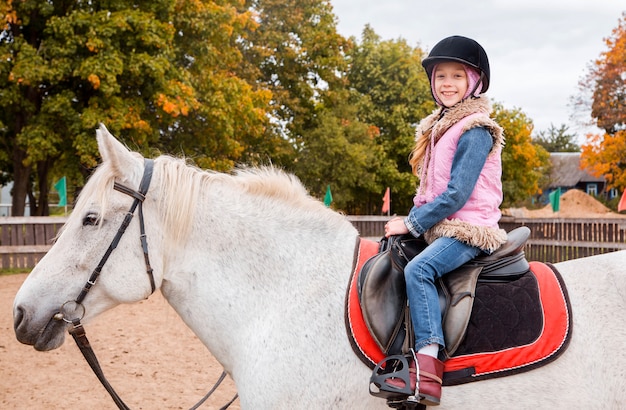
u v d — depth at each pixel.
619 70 23.56
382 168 26.36
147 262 2.43
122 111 13.60
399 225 2.39
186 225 2.48
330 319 2.36
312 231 2.58
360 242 2.58
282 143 22.62
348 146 23.86
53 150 13.70
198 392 5.15
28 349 6.45
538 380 2.18
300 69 24.72
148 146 15.29
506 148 29.67
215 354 2.56
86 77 12.94
